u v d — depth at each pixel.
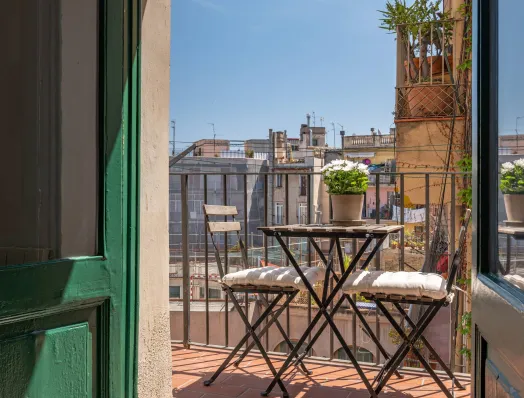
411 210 10.58
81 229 1.69
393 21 7.40
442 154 7.18
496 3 1.43
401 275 2.65
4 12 1.53
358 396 2.82
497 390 1.31
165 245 2.36
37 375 1.50
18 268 1.44
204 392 2.90
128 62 1.84
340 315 11.26
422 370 3.23
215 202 24.94
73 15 1.69
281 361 3.44
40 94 1.62
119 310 1.78
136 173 1.87
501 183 1.37
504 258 1.35
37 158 1.60
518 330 1.12
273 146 30.27
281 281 2.82
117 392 1.77
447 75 7.36
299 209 25.64
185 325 3.76
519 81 1.25
